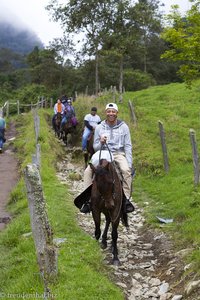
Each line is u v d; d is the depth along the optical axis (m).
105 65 55.31
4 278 7.02
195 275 6.67
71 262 7.11
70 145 21.27
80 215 10.52
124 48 42.34
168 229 9.27
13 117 32.91
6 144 21.25
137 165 14.41
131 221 10.38
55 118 22.83
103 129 8.29
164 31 12.44
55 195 11.59
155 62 66.44
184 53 12.09
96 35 43.41
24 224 9.39
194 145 11.30
